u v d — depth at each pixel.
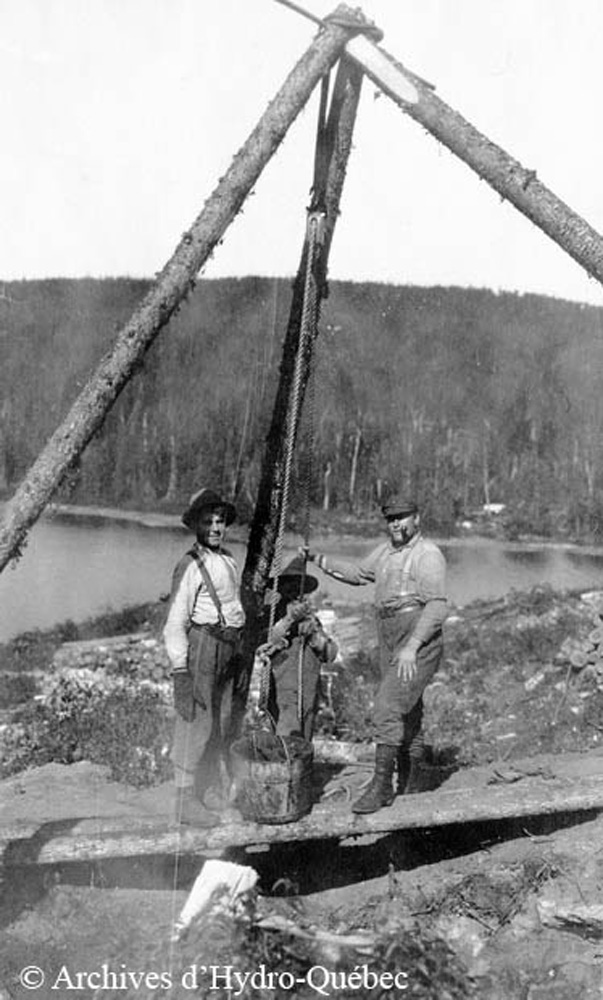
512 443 83.12
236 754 5.77
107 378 5.69
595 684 12.41
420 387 91.12
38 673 18.62
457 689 13.61
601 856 5.75
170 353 86.88
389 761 5.87
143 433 78.38
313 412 6.58
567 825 6.15
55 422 81.56
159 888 5.88
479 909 5.58
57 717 11.50
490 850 5.98
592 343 91.38
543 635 15.55
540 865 5.71
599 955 5.24
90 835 5.65
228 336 88.56
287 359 6.70
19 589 37.44
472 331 96.94
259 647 6.40
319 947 5.20
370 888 5.87
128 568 43.28
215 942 5.22
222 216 5.88
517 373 91.44
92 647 19.89
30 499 5.55
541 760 7.60
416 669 6.00
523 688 12.98
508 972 5.20
